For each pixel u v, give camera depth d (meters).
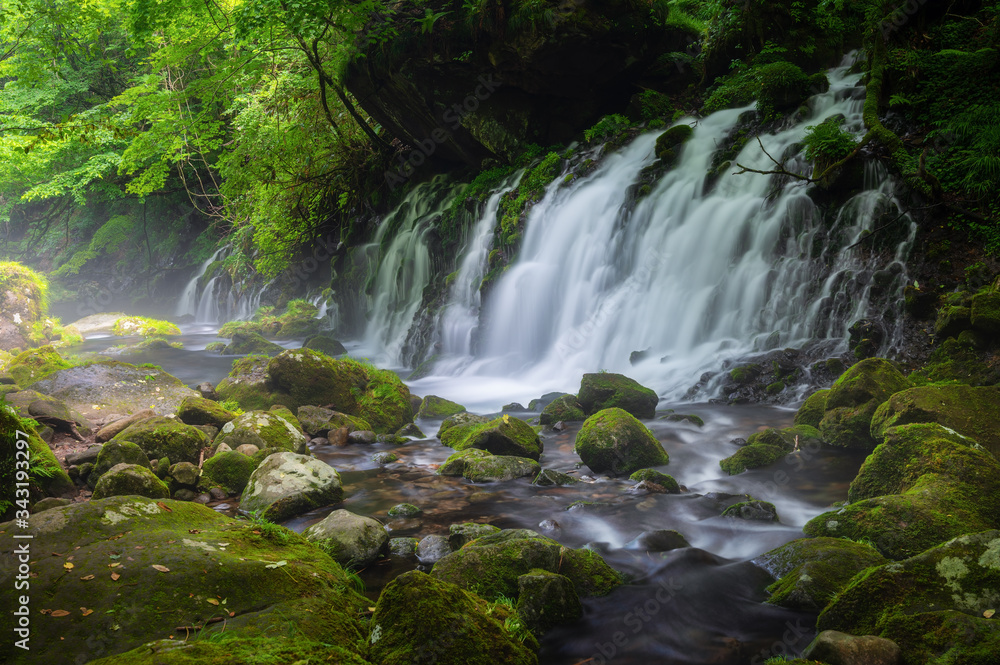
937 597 3.79
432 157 19.66
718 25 16.33
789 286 10.88
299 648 3.30
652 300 12.38
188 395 9.26
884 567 4.00
